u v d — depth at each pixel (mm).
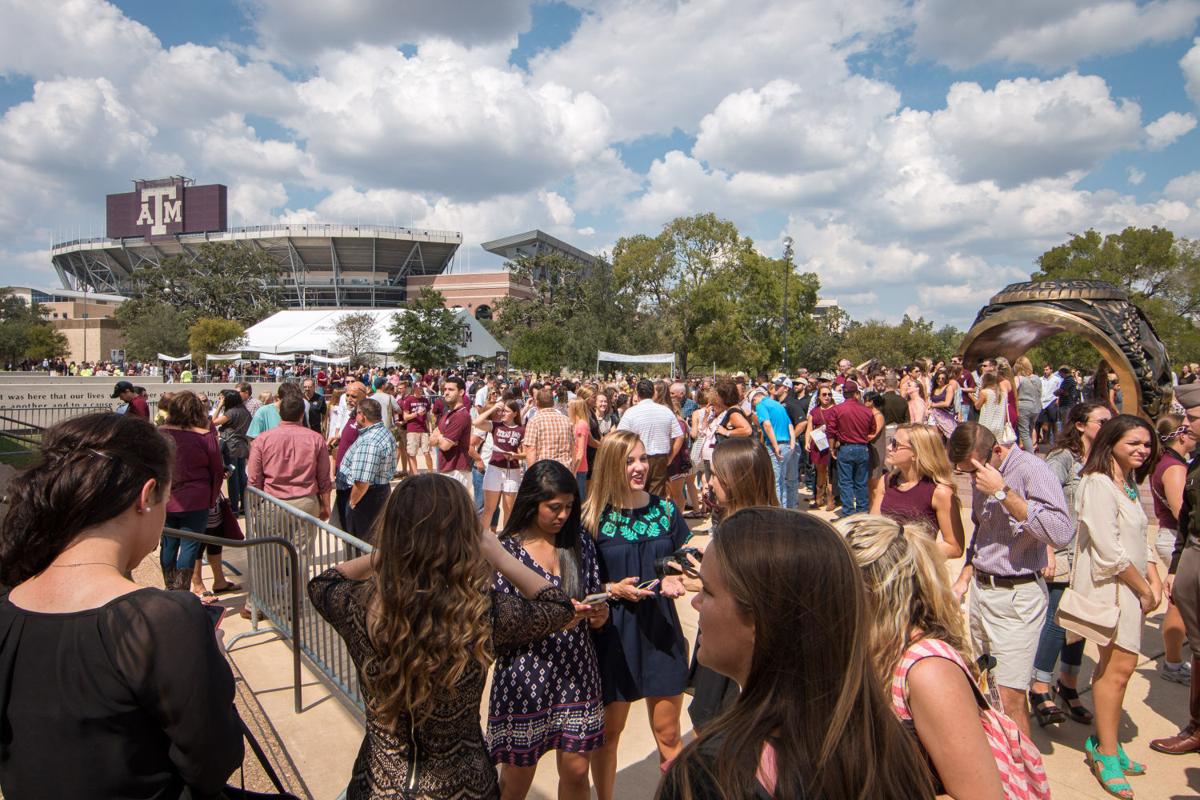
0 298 70375
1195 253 38969
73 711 1333
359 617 1887
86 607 1394
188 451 5457
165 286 79688
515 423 8047
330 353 45812
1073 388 15539
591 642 2838
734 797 1090
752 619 1225
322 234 123188
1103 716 3486
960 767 1410
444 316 39062
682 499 8336
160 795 1399
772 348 54688
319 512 6133
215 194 133625
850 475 8430
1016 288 11250
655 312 56094
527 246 122688
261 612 5617
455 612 1805
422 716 1854
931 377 15000
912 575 1591
